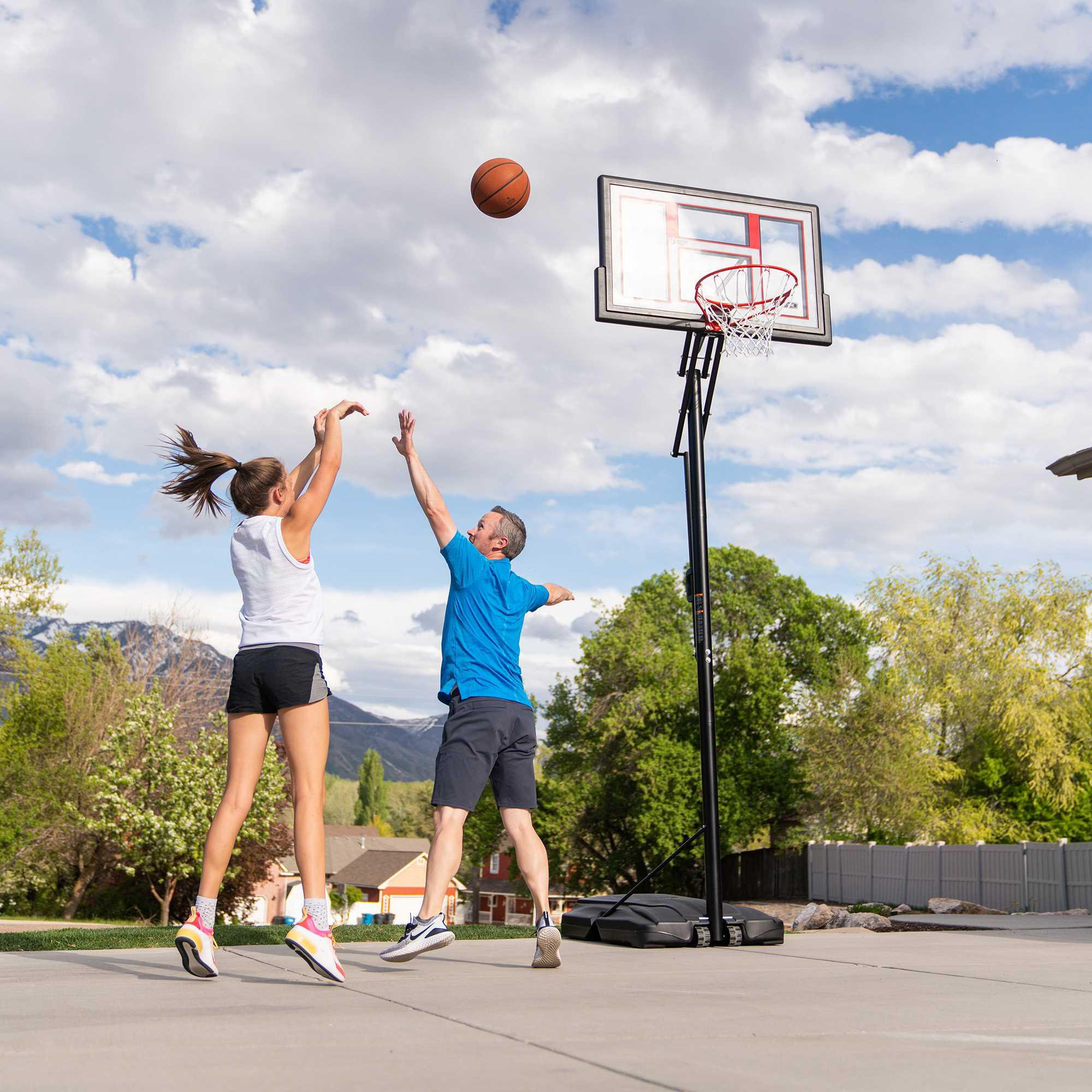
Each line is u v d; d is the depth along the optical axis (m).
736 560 39.44
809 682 37.81
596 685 36.09
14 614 27.33
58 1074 2.04
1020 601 29.02
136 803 24.59
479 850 38.75
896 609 30.06
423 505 4.53
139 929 5.74
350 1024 2.72
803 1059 2.31
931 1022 2.88
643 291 7.17
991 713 28.25
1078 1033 2.72
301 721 3.72
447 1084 1.97
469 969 4.29
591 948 5.40
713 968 4.38
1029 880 19.09
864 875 25.23
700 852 32.25
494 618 4.41
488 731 4.26
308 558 3.83
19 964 4.36
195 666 29.19
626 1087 1.96
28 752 26.88
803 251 7.65
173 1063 2.17
